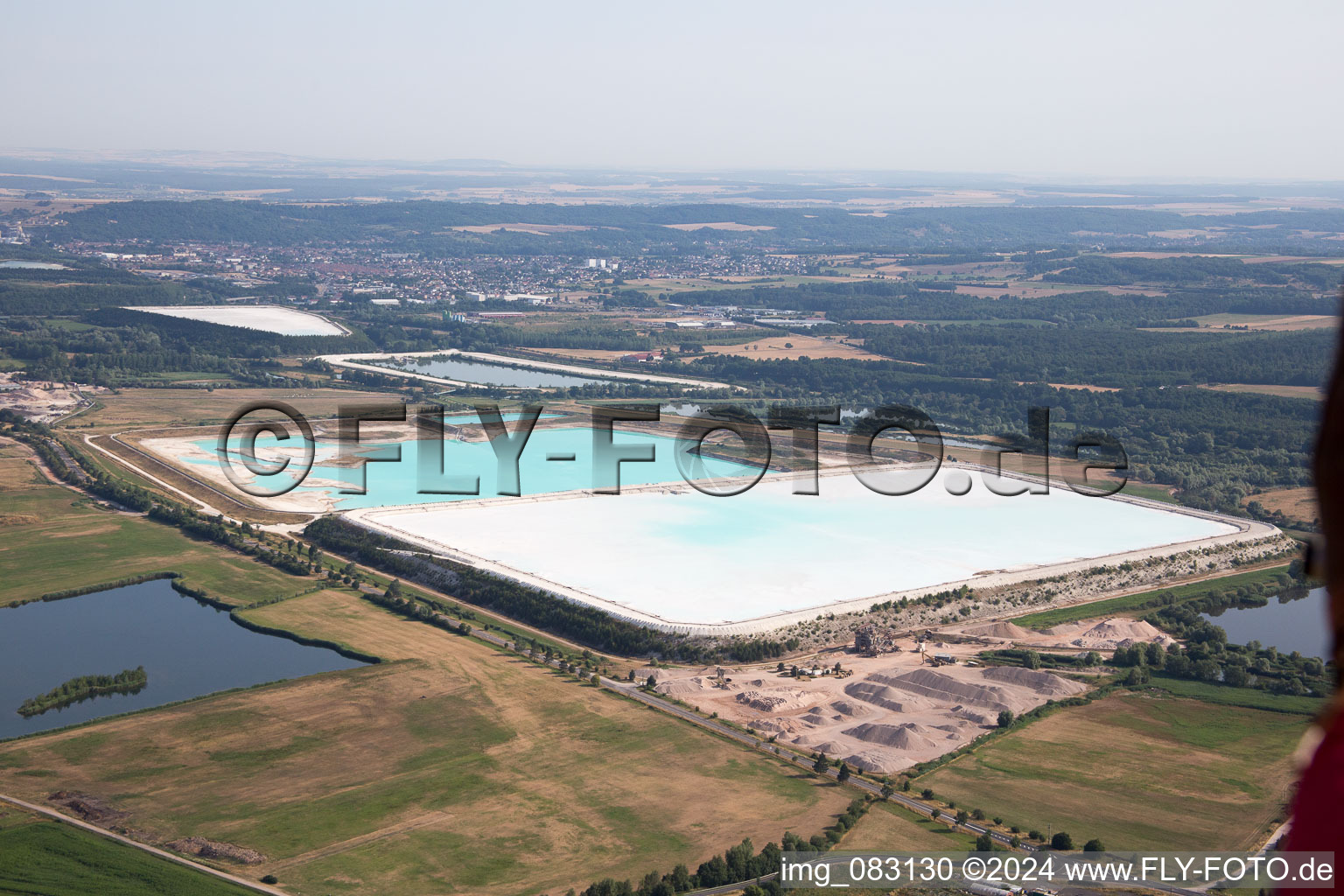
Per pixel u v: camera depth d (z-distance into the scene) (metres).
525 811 179.50
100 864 160.50
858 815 176.50
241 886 156.50
